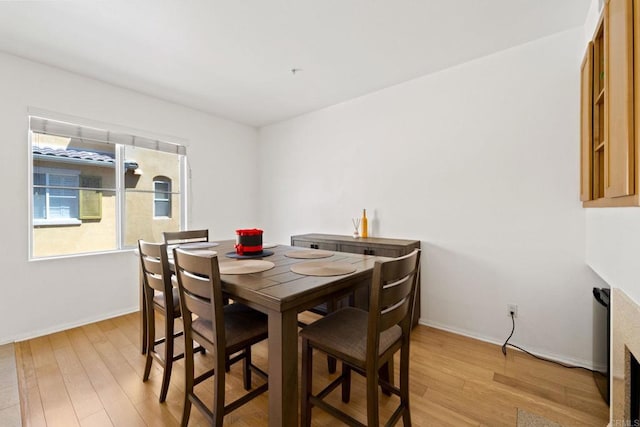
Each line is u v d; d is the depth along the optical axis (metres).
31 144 2.42
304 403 1.33
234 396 1.67
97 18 1.85
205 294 1.25
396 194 2.84
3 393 1.67
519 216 2.17
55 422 1.45
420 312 2.67
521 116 2.15
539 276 2.10
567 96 1.98
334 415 1.22
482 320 2.35
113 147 2.94
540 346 2.10
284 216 3.99
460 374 1.86
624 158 1.02
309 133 3.65
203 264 1.23
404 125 2.78
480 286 2.35
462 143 2.43
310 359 1.33
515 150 2.18
